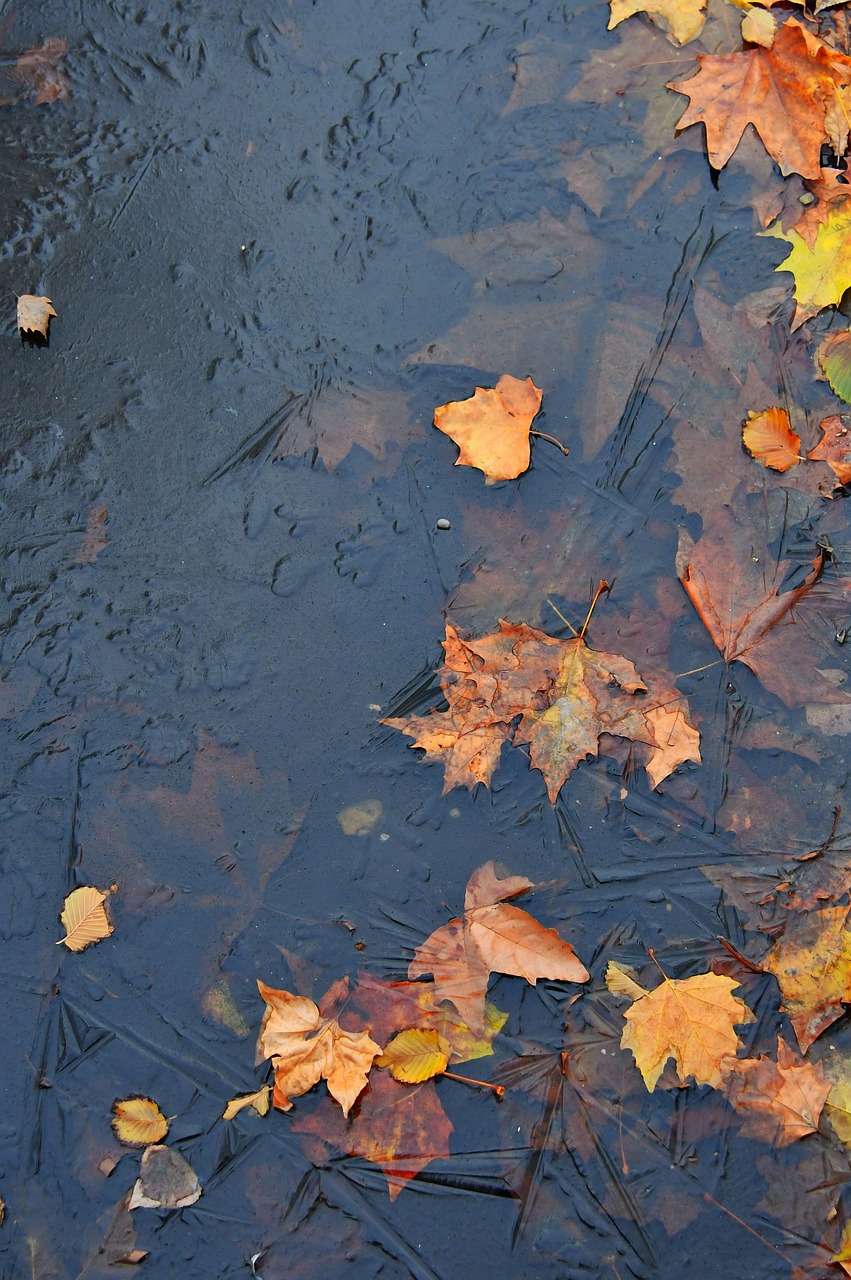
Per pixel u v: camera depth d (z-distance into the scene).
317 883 2.23
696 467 2.57
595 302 2.74
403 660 2.42
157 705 2.39
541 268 2.79
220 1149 2.03
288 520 2.56
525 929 2.14
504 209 2.85
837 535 2.50
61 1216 2.00
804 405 2.63
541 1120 2.02
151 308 2.78
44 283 2.81
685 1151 1.99
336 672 2.41
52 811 2.31
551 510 2.55
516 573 2.49
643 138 2.91
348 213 2.86
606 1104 2.03
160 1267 1.96
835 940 2.12
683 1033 2.06
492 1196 1.98
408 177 2.90
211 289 2.79
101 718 2.39
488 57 3.02
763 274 2.76
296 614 2.47
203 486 2.59
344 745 2.34
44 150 2.96
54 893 2.25
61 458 2.63
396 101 2.97
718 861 2.23
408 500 2.57
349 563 2.51
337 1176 2.00
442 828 2.27
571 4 3.07
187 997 2.15
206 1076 2.09
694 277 2.76
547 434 2.62
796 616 2.42
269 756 2.34
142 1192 2.00
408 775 2.31
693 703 2.36
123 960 2.19
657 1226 1.95
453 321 2.74
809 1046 2.06
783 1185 1.97
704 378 2.65
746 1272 1.91
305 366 2.71
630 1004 2.11
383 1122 2.03
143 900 2.23
